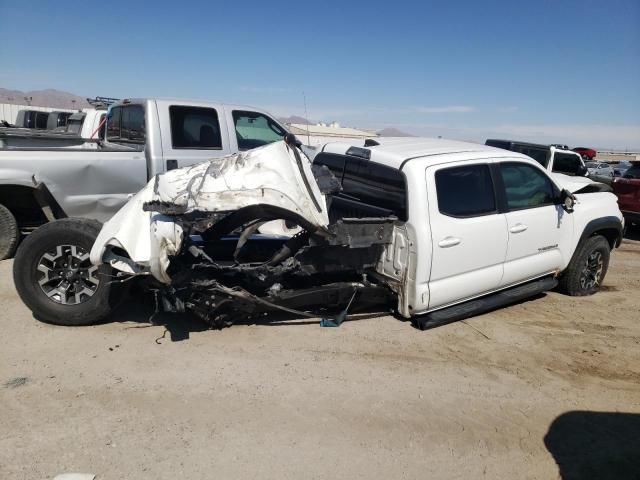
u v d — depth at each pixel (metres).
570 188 6.53
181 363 4.12
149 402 3.57
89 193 6.54
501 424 3.68
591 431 3.70
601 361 4.79
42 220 7.13
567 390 4.23
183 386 3.79
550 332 5.38
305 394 3.81
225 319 4.58
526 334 5.28
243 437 3.28
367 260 5.06
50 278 4.50
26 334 4.47
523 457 3.36
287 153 4.35
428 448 3.34
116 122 8.11
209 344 4.48
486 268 5.38
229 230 4.59
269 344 4.57
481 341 5.01
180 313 5.07
